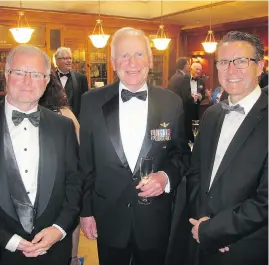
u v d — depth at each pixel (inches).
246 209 56.8
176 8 301.6
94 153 75.7
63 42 294.4
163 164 75.8
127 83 72.6
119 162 72.9
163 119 75.2
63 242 68.7
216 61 63.6
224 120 66.2
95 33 308.2
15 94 61.9
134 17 323.6
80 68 307.1
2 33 268.8
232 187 59.7
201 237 60.9
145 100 75.0
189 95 209.9
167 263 78.3
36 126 65.1
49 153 65.3
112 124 73.2
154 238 75.5
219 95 177.8
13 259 64.7
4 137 62.9
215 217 59.8
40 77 62.5
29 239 63.8
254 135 58.7
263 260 60.0
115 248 75.8
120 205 74.2
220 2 268.4
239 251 60.6
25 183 63.7
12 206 62.0
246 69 59.5
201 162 68.4
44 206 64.3
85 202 76.6
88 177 77.3
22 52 62.1
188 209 72.0
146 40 73.8
